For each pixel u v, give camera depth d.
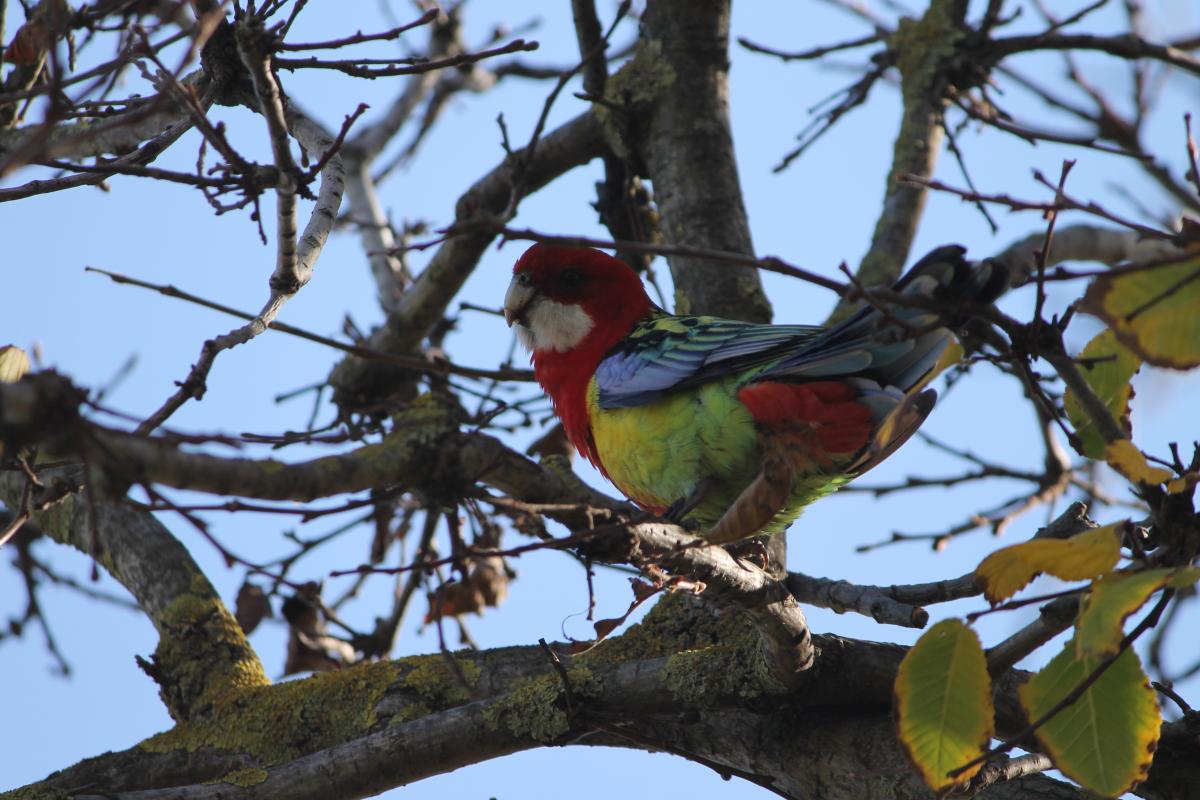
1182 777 9.19
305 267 9.12
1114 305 6.58
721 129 14.41
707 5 14.66
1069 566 7.04
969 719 7.31
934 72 15.02
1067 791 9.29
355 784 10.10
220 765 10.70
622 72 14.68
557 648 11.15
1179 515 7.59
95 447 5.81
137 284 7.74
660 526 8.30
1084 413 7.86
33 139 6.79
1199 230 6.64
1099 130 12.73
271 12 9.04
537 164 14.90
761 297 13.78
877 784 9.71
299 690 11.08
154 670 11.67
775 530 11.26
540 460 10.07
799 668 9.57
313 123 11.52
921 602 10.05
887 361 9.72
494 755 10.21
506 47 9.58
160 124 10.80
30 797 10.04
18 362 7.86
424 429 8.02
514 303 12.68
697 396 10.91
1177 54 14.16
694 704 9.98
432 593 14.19
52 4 7.23
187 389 8.07
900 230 14.61
